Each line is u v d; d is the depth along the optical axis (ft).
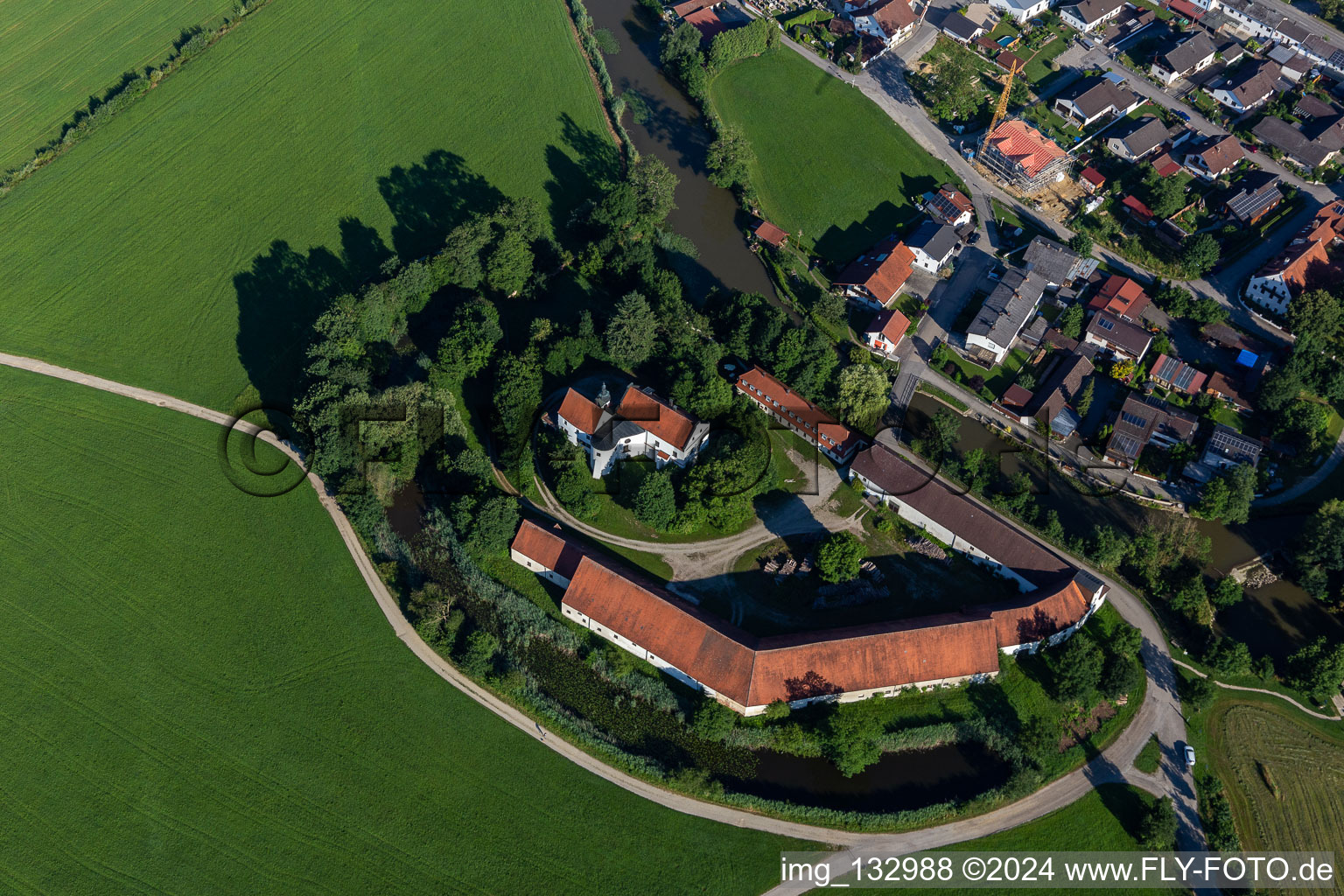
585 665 475.31
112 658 479.41
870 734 438.81
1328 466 553.23
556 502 531.50
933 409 579.07
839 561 489.67
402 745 447.42
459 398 571.28
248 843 419.74
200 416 575.38
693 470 524.52
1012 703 462.60
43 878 412.57
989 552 502.38
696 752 449.06
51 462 555.69
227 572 508.94
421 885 407.03
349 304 574.97
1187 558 513.04
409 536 522.06
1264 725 458.09
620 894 405.39
